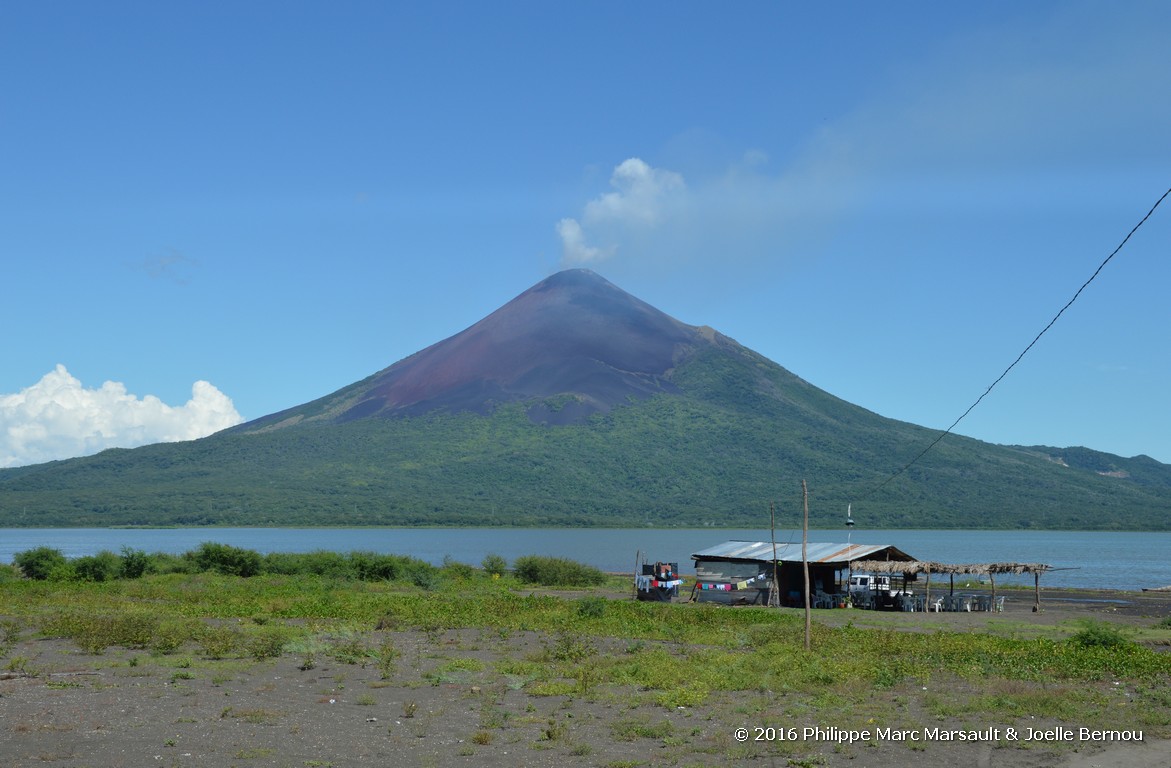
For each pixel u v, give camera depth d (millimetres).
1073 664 29875
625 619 43625
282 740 19016
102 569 67000
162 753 17828
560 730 19703
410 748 18641
